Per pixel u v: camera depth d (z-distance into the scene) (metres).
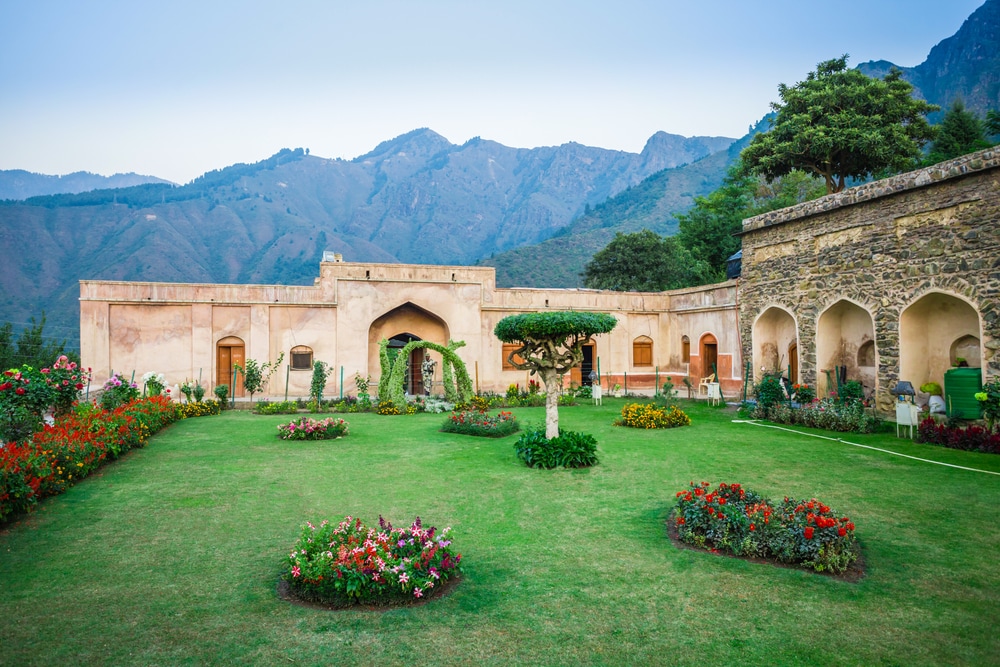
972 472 8.70
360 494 8.02
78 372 12.32
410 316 21.64
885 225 13.24
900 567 5.52
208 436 12.26
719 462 9.66
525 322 9.55
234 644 4.24
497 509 7.39
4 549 5.97
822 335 15.14
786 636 4.35
